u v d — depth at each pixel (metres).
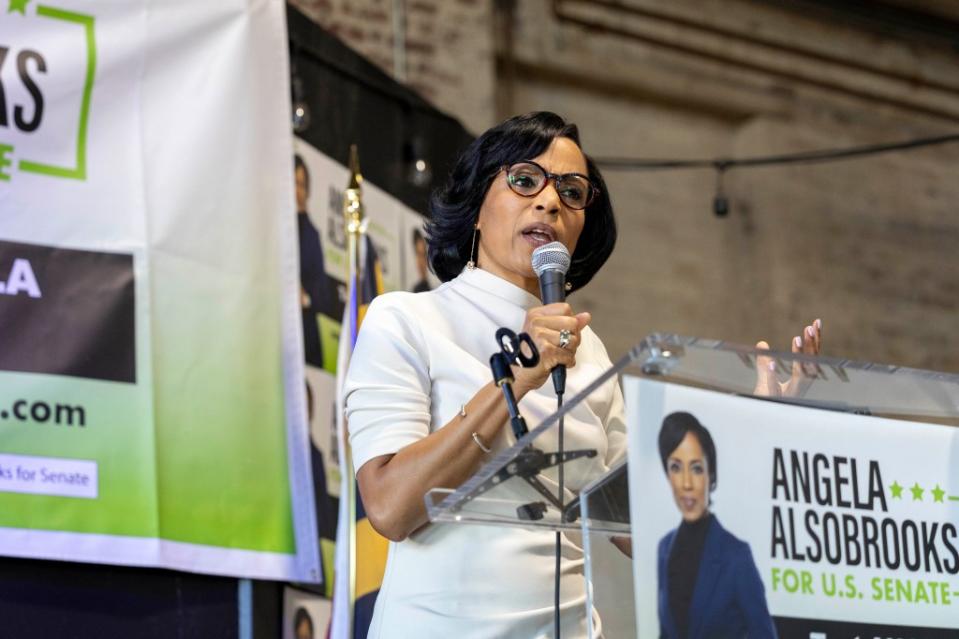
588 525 2.18
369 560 4.81
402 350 2.74
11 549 4.47
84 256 4.88
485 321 2.85
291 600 5.24
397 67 8.36
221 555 4.93
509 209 2.95
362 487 2.62
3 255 4.71
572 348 2.49
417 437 2.65
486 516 2.27
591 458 2.32
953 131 10.84
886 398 2.23
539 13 9.34
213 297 5.15
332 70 6.23
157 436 4.86
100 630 4.69
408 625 2.55
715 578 1.97
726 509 2.02
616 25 9.59
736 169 9.94
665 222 9.55
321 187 5.95
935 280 10.36
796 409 2.12
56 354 4.71
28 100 4.90
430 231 3.14
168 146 5.19
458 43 8.65
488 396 2.52
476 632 2.51
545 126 3.04
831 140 10.28
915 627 2.11
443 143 6.79
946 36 10.84
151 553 4.73
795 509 2.06
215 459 5.00
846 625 2.06
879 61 10.55
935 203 10.56
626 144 9.61
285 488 5.18
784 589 2.02
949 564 2.16
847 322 9.92
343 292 5.93
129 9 5.23
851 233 10.15
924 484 2.18
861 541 2.12
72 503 4.62
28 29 4.98
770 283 9.73
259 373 5.21
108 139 5.05
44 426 4.63
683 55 9.85
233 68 5.46
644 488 1.96
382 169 6.42
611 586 2.26
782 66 10.16
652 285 9.37
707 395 2.05
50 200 4.86
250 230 5.34
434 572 2.57
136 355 4.89
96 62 5.09
